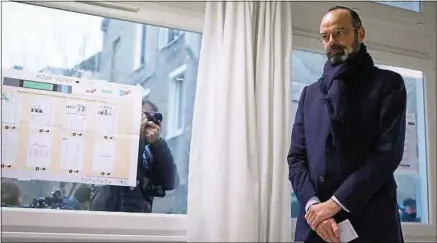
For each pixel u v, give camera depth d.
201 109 2.02
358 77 1.54
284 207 2.03
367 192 1.42
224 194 1.94
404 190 2.53
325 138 1.52
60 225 1.87
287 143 2.09
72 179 1.95
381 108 1.51
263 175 2.01
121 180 2.03
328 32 1.57
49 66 1.98
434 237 2.50
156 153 2.12
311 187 1.53
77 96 2.00
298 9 2.35
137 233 1.98
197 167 1.98
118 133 2.05
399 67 2.60
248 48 2.06
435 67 2.67
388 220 1.47
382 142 1.48
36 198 1.89
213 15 2.10
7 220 1.80
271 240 1.98
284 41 2.20
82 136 1.98
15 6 1.97
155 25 2.17
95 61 2.07
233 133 2.00
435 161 2.58
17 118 1.89
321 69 2.41
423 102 2.64
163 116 2.16
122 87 2.09
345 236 1.43
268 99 2.07
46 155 1.92
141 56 2.16
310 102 1.64
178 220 2.05
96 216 1.92
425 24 2.68
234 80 2.04
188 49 2.25
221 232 1.90
